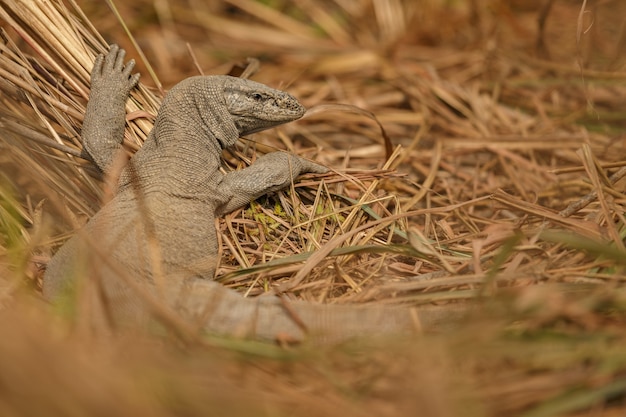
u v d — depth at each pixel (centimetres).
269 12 1850
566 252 967
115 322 798
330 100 1566
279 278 973
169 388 696
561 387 758
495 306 798
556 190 1265
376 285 924
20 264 888
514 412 754
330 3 1920
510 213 1227
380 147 1388
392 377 780
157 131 1052
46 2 1083
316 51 1739
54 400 656
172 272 920
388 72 1644
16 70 1077
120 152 1029
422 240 974
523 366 786
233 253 1020
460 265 960
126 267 880
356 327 834
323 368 781
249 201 1062
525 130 1451
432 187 1295
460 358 780
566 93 1579
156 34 1719
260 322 846
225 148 1102
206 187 1012
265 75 1634
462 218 1134
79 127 1085
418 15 1845
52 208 1047
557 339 788
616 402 758
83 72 1086
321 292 930
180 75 1588
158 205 952
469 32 1819
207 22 1809
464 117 1541
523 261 961
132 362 716
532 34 1775
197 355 757
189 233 955
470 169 1375
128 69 1082
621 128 1439
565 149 1371
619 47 1594
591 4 1839
